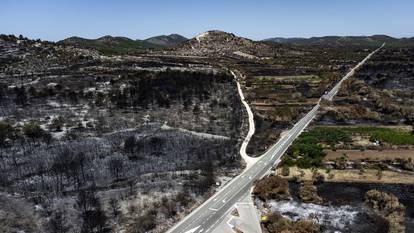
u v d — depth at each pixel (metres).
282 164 85.31
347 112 122.94
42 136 88.88
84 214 61.31
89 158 79.88
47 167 75.88
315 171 80.50
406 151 91.69
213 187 74.75
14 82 133.00
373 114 120.25
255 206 68.38
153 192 69.31
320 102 137.38
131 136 92.00
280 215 64.50
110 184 71.38
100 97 120.69
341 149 93.62
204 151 88.62
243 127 111.25
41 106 111.44
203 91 137.62
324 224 63.34
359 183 76.56
